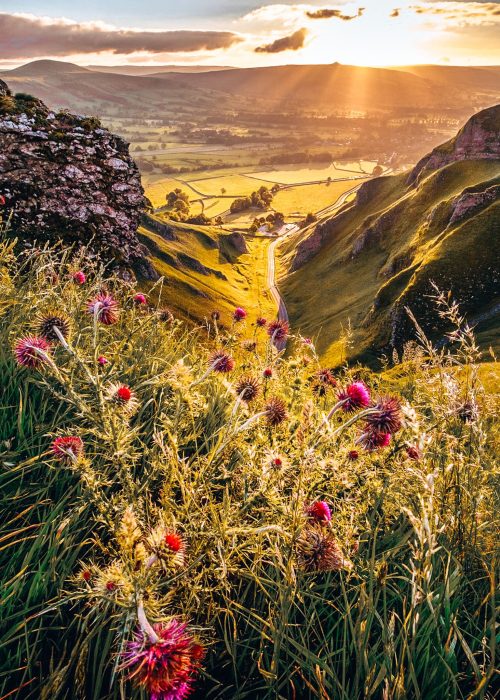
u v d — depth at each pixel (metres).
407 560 2.85
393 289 108.50
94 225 19.28
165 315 5.96
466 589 2.69
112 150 20.48
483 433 3.09
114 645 2.10
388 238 150.50
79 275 5.21
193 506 2.55
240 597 2.67
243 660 2.47
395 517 3.15
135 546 1.91
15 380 3.50
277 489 2.69
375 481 3.04
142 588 1.77
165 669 1.53
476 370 3.24
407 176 175.38
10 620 2.23
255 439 3.40
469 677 2.33
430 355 3.56
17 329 3.88
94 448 3.22
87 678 2.18
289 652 2.18
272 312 149.25
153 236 164.75
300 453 2.68
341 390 3.12
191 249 183.12
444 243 106.38
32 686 2.12
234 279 176.12
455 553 2.74
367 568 2.51
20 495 2.81
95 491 2.51
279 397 3.83
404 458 3.16
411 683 2.10
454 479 2.98
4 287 4.22
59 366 3.35
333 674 2.04
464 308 98.50
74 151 19.08
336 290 147.75
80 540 2.71
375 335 102.50
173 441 2.68
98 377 2.86
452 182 143.75
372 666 2.11
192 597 2.29
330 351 104.88
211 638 2.33
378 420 2.88
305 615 2.39
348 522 2.72
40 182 18.00
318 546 2.34
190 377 3.35
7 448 2.94
